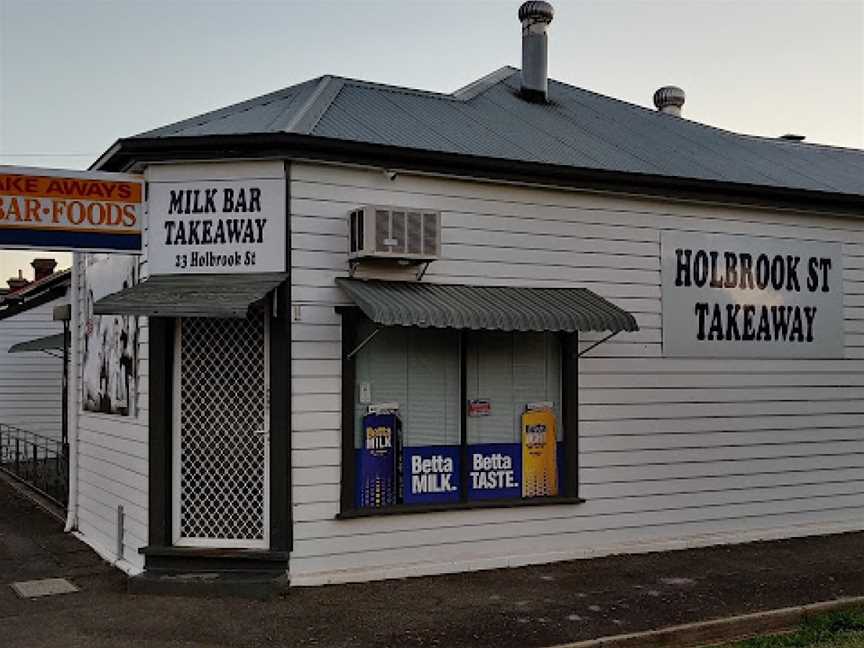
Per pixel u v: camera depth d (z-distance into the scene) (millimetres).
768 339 12047
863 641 7742
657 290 11312
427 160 9781
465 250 10164
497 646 7344
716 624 7961
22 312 23656
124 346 10430
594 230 10961
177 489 9438
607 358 10984
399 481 9812
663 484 11211
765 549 11203
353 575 9281
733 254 11875
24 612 8328
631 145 12648
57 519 13445
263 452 9336
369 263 9523
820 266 12516
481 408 10312
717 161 12906
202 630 7730
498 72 14891
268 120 10203
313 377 9289
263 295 8570
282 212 9258
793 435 12141
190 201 9445
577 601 8703
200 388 9477
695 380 11516
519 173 10297
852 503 12508
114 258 11031
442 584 9305
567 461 10672
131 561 9914
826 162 14875
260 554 9023
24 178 9367
